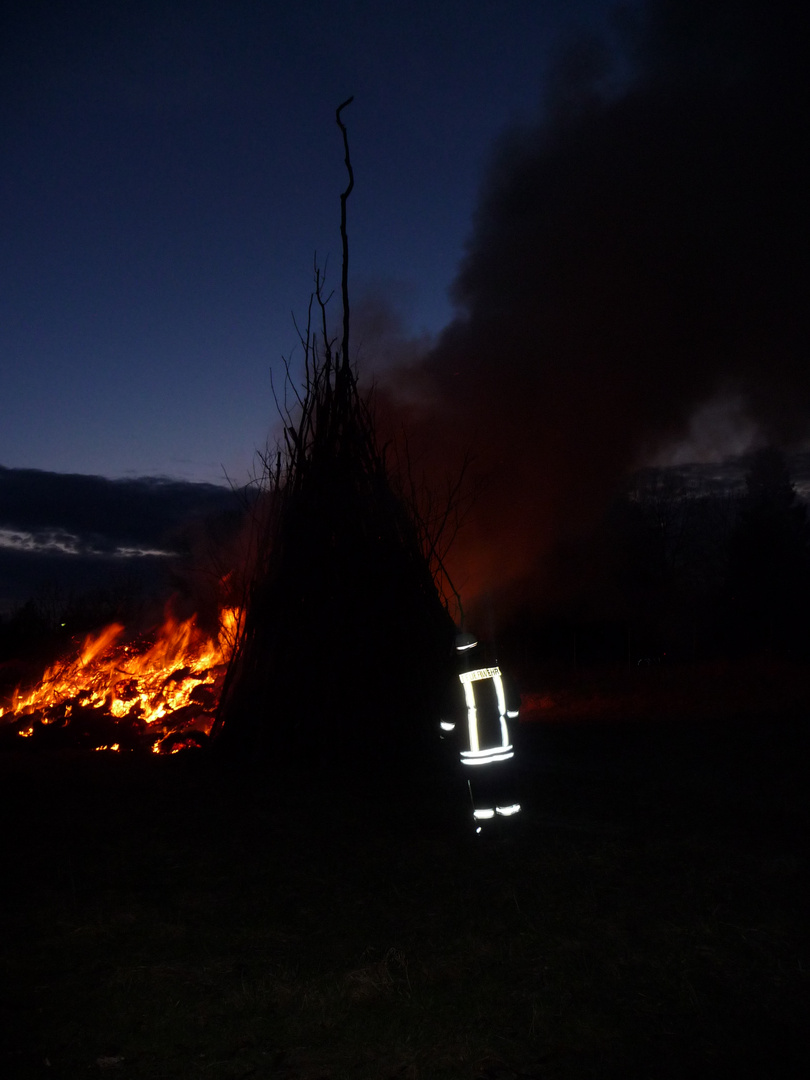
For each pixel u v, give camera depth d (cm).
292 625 1048
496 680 693
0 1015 383
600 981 416
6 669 1655
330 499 1077
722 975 422
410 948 457
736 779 904
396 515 1094
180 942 467
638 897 533
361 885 568
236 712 1050
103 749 1194
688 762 1002
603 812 758
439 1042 360
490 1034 365
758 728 1272
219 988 410
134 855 638
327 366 1116
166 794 851
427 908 522
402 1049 354
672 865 598
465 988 408
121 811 778
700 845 646
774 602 3547
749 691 1772
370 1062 346
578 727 1339
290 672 1029
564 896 536
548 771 951
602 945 458
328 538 1069
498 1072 338
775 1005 392
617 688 1988
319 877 584
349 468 1090
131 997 398
